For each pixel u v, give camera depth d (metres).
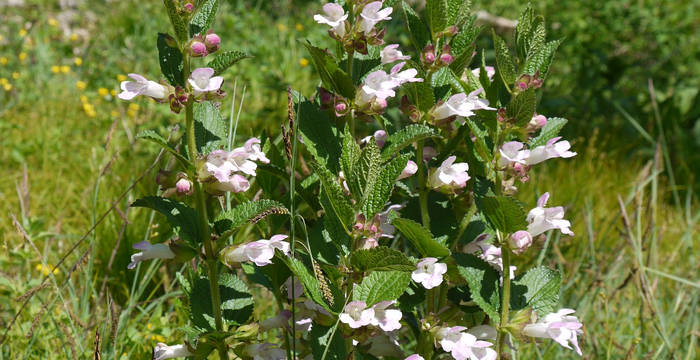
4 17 2.42
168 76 0.63
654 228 1.07
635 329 1.00
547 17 2.61
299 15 2.53
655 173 1.11
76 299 0.90
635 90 2.10
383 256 0.60
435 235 0.71
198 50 0.61
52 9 2.60
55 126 1.67
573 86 2.17
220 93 0.63
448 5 0.69
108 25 2.39
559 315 0.67
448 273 0.69
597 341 0.95
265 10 2.57
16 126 1.62
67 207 1.27
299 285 0.68
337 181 0.65
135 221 1.09
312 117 0.66
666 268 1.18
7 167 1.47
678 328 1.00
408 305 0.70
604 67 2.12
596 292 0.99
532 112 0.64
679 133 1.79
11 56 2.08
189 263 0.81
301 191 0.70
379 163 0.61
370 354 0.71
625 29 2.44
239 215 0.65
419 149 0.68
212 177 0.63
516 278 0.69
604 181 1.57
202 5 0.63
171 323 0.98
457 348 0.66
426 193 0.69
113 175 1.27
